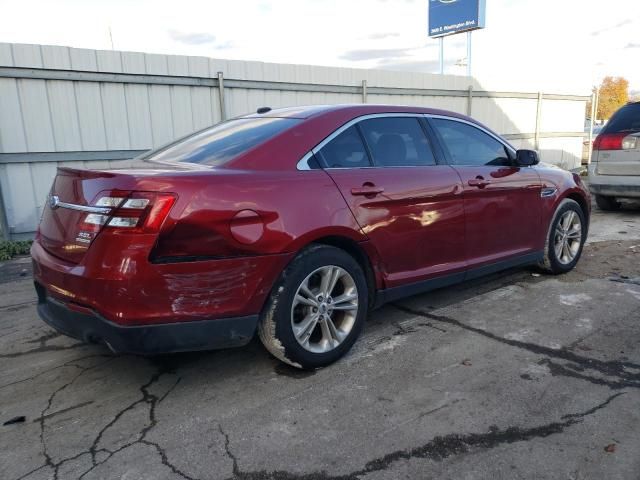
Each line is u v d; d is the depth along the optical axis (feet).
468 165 13.73
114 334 8.57
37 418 9.25
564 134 50.08
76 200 9.24
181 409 9.45
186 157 11.02
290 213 9.82
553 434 8.44
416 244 12.24
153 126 27.40
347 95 34.47
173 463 7.92
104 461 7.99
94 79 25.30
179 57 27.58
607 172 28.07
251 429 8.77
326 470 7.70
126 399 9.86
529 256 15.71
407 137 12.69
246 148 10.36
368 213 11.13
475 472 7.58
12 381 10.66
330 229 10.38
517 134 46.09
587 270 17.78
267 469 7.75
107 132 26.12
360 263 11.59
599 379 10.19
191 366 11.17
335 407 9.39
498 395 9.67
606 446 8.10
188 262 8.77
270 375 10.69
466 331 12.69
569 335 12.34
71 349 12.22
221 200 9.03
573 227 17.29
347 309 11.00
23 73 23.57
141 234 8.41
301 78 32.09
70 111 25.00
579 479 7.40
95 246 8.60
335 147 11.21
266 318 9.95
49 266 9.42
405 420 8.93
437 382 10.21
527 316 13.60
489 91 42.78
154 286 8.54
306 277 10.15
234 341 9.54
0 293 17.12
